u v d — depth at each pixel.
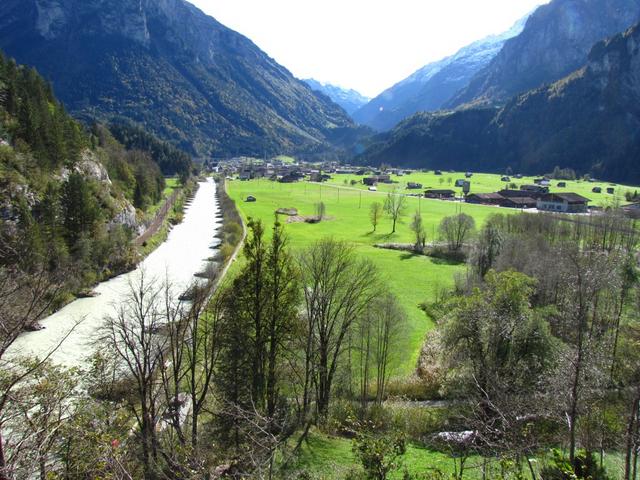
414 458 26.28
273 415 29.39
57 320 54.09
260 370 32.31
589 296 29.19
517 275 39.66
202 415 34.25
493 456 23.06
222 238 106.94
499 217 95.00
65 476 17.98
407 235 117.44
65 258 59.88
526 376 31.98
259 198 180.75
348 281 44.81
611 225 80.19
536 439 22.30
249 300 31.98
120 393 31.67
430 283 76.31
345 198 189.38
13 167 69.75
